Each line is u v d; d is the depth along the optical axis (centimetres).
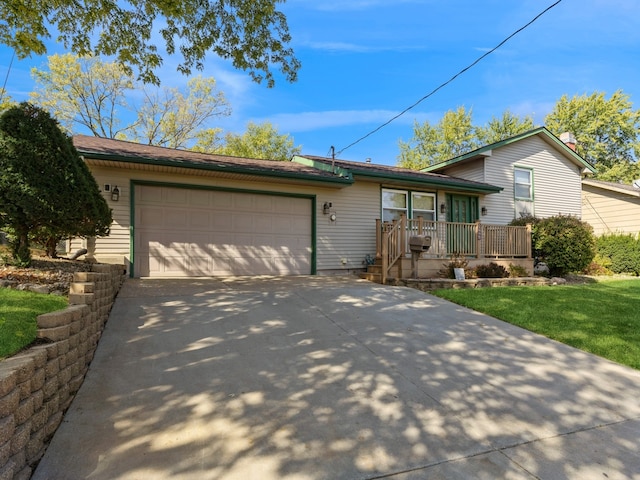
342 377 392
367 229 1139
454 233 1064
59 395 287
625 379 423
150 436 273
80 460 243
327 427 299
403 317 621
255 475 238
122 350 420
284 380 376
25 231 515
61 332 297
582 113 3106
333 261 1080
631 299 791
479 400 361
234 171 862
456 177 1459
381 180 1118
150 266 860
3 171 460
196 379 366
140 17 686
